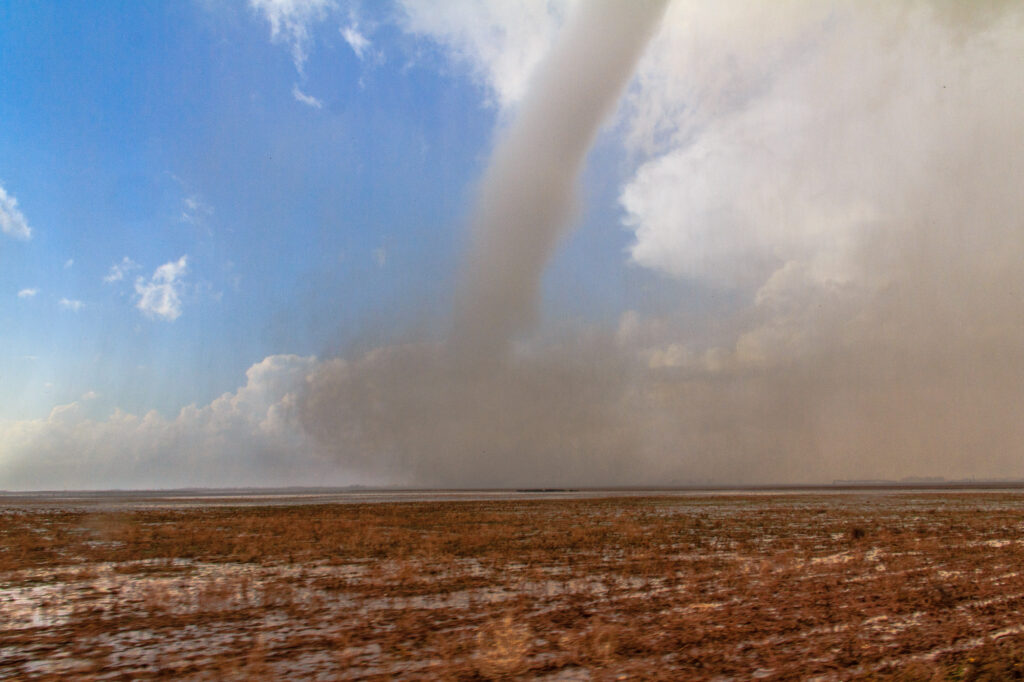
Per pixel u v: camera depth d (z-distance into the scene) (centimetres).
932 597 1412
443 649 1025
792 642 1055
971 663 920
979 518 4175
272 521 4100
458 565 2030
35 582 1766
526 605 1395
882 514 4728
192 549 2527
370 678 880
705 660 955
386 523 3875
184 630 1189
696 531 3225
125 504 8231
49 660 999
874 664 928
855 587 1570
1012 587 1541
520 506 6438
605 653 988
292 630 1182
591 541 2694
